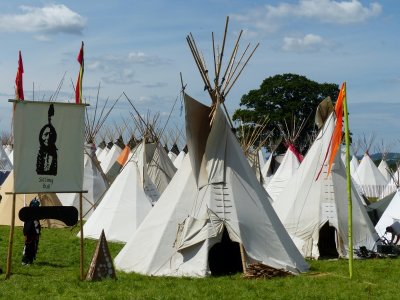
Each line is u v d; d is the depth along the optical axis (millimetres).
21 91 13195
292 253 15375
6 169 39531
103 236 13812
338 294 12203
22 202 25266
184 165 15898
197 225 14516
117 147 43531
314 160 19891
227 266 16266
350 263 14180
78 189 13414
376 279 14141
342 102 14383
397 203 22469
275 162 43031
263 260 14477
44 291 12469
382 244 19203
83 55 14828
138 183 23531
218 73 15281
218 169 15148
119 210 22594
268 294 12062
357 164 53094
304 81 60531
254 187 15484
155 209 15680
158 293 12062
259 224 14938
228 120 15578
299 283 13320
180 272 14148
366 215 19438
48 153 13164
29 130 13055
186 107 14914
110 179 31453
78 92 14805
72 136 13344
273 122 58781
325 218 18781
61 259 17266
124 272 14602
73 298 11680
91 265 13672
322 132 20156
